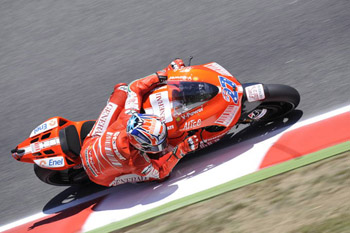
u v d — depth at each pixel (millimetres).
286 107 23219
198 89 20719
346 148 20391
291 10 31203
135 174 21453
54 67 32938
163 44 32062
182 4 35188
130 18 35375
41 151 22203
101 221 21391
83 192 24203
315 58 27078
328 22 29141
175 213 20172
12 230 22922
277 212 18484
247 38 30250
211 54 29953
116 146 19781
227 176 21234
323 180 19188
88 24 35906
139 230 19875
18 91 31844
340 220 17094
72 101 29922
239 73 27875
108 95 29531
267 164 21109
